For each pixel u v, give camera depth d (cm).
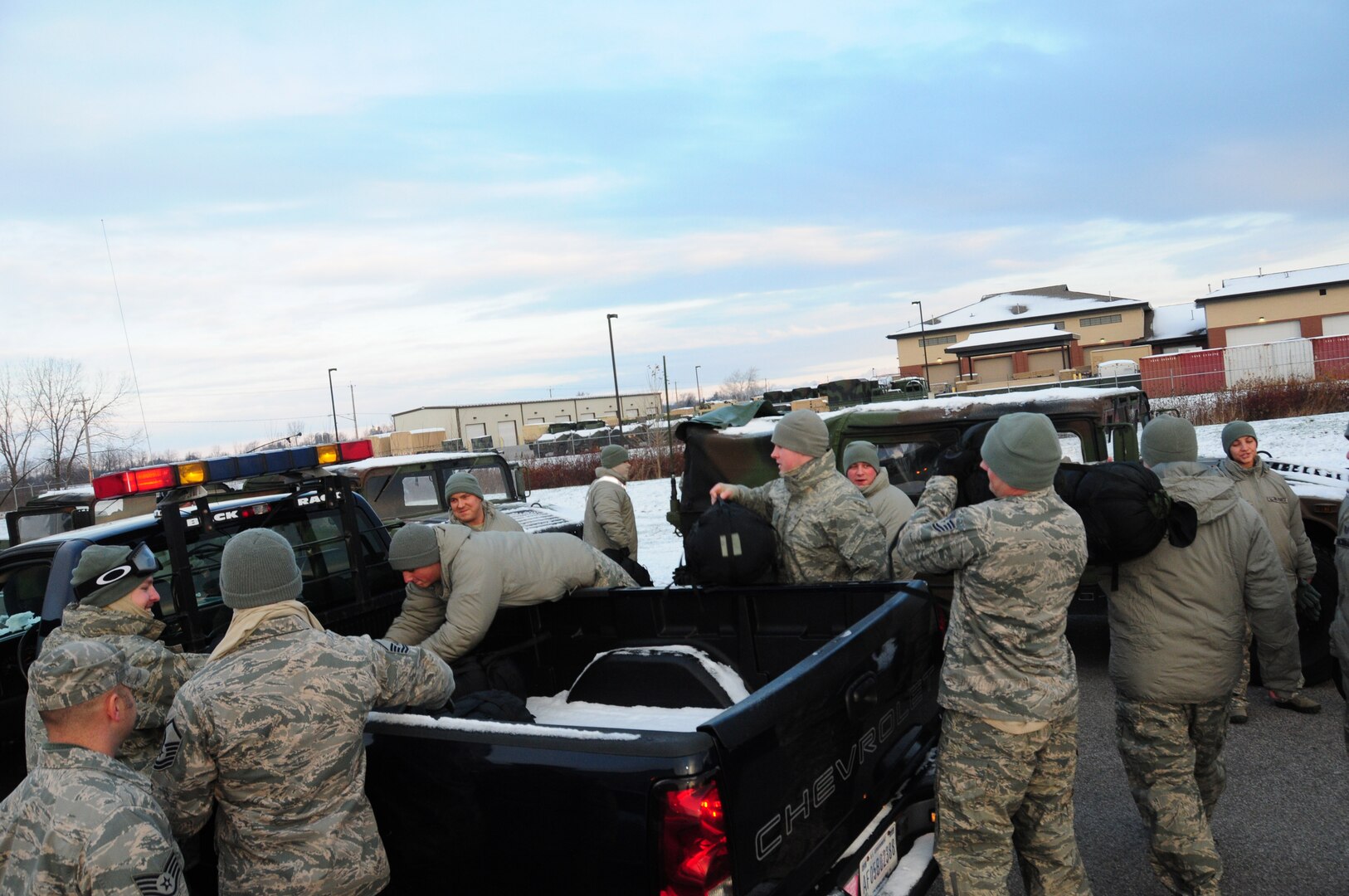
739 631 396
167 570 411
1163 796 321
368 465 884
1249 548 319
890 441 658
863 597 359
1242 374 3606
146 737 303
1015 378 5831
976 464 320
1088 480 327
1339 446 1767
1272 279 5875
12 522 842
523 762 232
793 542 406
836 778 261
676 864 208
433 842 253
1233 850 377
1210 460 590
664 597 416
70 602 376
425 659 273
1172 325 6744
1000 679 268
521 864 234
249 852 232
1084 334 6800
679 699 383
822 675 258
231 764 228
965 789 273
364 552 470
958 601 281
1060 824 283
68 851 196
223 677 230
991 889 271
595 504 704
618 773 216
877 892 273
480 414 7062
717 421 673
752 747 223
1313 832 382
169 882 203
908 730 319
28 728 303
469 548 394
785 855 232
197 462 359
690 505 665
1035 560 264
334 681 239
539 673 447
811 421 402
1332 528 535
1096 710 544
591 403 7544
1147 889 353
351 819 240
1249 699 540
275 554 242
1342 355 3569
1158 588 319
